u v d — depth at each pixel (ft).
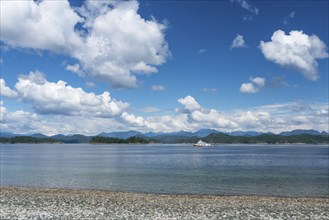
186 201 105.70
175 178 197.98
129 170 254.88
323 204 101.86
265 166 297.53
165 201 104.94
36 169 262.47
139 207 90.99
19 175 214.48
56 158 447.01
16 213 80.33
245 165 312.29
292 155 546.67
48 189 138.41
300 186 163.22
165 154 600.39
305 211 87.35
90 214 80.07
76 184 170.60
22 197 108.88
